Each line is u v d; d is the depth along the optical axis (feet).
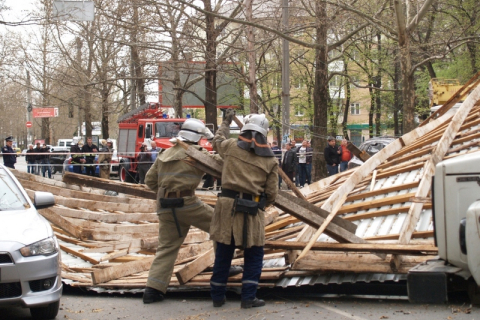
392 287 22.74
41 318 20.06
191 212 21.75
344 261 20.86
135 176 85.87
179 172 21.84
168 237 22.30
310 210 22.36
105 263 27.20
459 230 17.58
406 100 60.95
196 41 72.02
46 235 20.02
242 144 19.99
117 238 31.78
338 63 135.54
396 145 34.24
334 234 21.29
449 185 18.29
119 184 37.11
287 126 67.77
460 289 19.15
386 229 24.77
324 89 71.77
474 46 89.56
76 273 26.30
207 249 27.25
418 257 20.56
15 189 23.21
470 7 83.51
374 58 116.88
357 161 65.05
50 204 23.07
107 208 36.58
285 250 23.39
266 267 23.35
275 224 29.12
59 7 53.36
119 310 21.24
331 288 23.13
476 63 90.99
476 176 17.90
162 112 87.35
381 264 20.42
